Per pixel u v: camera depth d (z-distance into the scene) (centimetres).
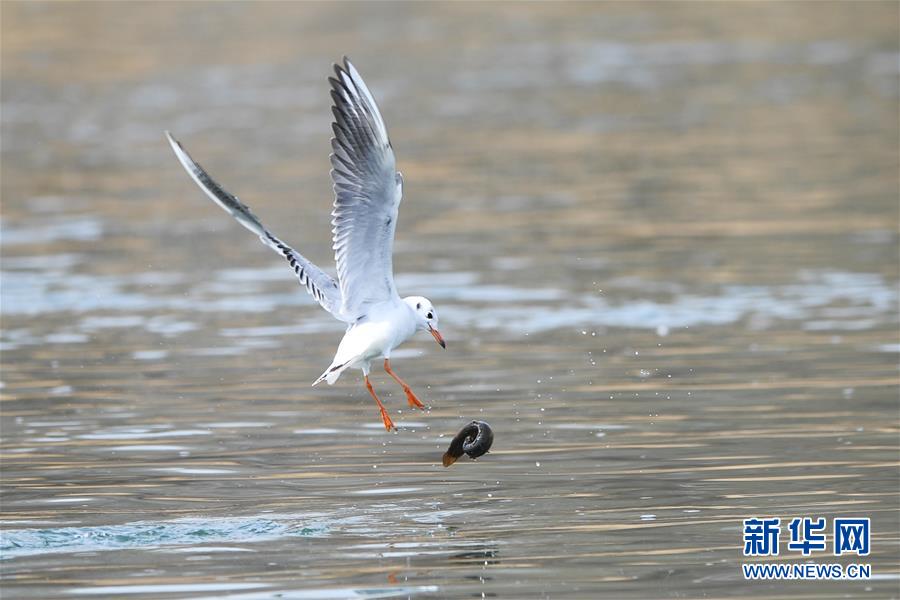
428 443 1380
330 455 1346
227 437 1412
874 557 1042
